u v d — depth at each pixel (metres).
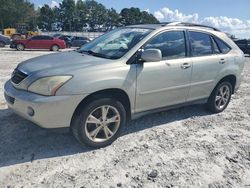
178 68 4.86
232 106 6.70
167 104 4.97
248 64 16.17
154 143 4.52
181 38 5.04
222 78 5.77
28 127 4.80
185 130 5.09
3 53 19.22
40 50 24.27
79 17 122.94
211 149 4.43
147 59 4.28
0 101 6.09
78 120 3.97
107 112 4.19
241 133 5.11
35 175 3.56
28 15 97.44
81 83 3.85
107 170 3.74
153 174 3.69
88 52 4.84
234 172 3.85
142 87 4.46
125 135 4.75
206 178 3.68
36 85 3.84
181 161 4.04
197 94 5.40
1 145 4.20
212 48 5.59
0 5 91.62
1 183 3.38
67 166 3.78
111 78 4.07
